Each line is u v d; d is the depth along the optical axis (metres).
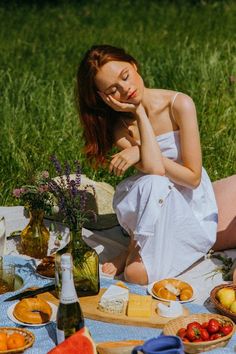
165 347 3.36
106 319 4.01
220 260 4.80
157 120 4.67
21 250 4.91
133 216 4.54
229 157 6.28
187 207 4.56
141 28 11.98
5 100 7.71
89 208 5.32
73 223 4.19
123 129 4.71
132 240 4.64
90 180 5.53
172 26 12.27
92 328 3.95
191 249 4.61
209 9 13.58
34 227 4.78
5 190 5.86
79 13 13.94
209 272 4.64
